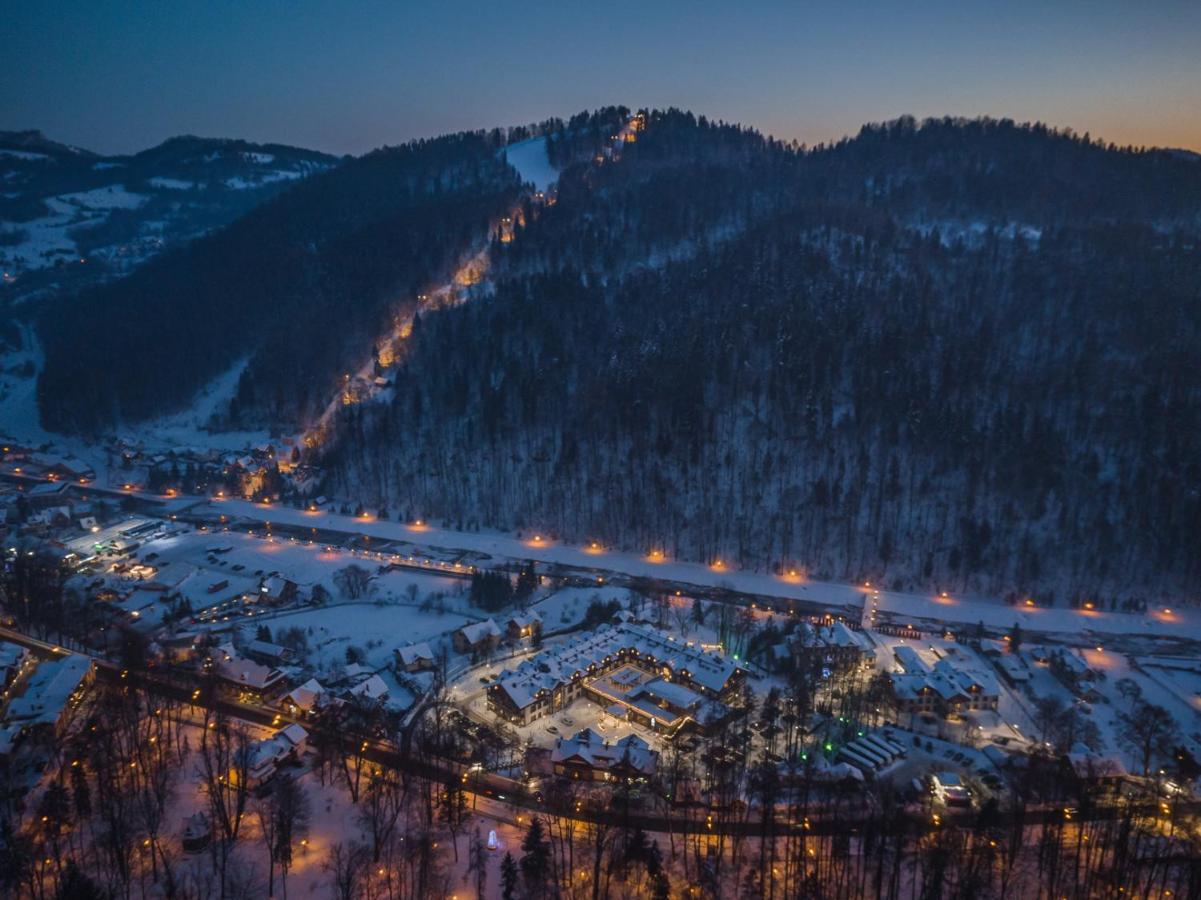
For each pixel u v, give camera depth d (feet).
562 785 484.33
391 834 438.40
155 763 487.61
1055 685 634.43
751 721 564.71
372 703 565.94
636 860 417.69
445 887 402.93
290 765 502.79
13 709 531.50
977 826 437.17
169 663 618.03
